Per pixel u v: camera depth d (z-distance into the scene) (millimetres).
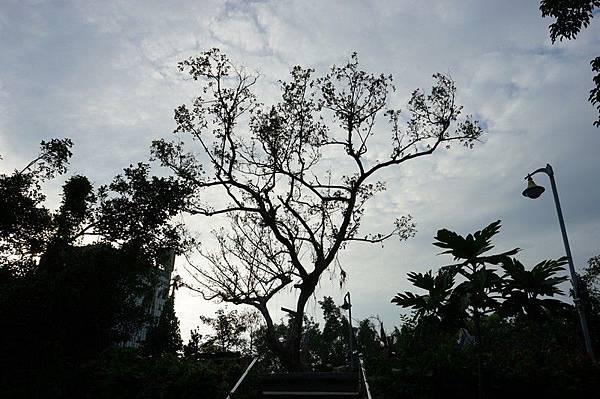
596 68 10320
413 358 8984
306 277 17797
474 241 6211
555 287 5844
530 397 8031
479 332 6184
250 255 18516
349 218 18953
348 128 19844
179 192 13195
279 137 19828
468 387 8109
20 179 12695
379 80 19938
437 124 20906
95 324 10047
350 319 26016
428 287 6496
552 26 11047
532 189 14773
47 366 8852
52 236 12000
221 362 10023
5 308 8883
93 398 8250
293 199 19719
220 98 19531
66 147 13742
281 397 9109
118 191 12539
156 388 8266
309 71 19719
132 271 11539
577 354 9578
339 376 9523
